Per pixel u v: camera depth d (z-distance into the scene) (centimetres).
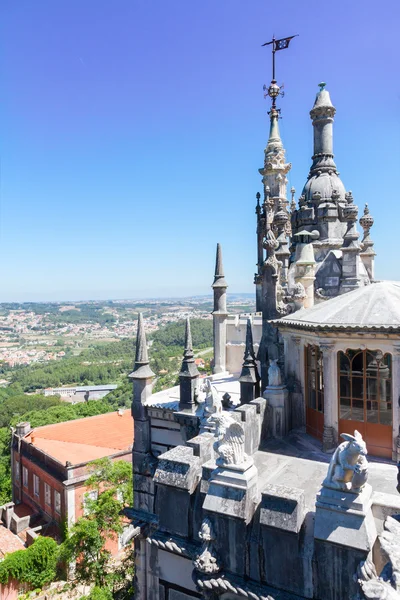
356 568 1125
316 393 1973
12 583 4338
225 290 4128
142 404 2817
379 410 1714
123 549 4434
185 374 2611
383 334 1617
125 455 5778
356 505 1145
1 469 7594
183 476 1479
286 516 1213
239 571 1309
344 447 1176
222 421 1364
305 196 3356
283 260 2888
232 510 1314
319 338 1788
